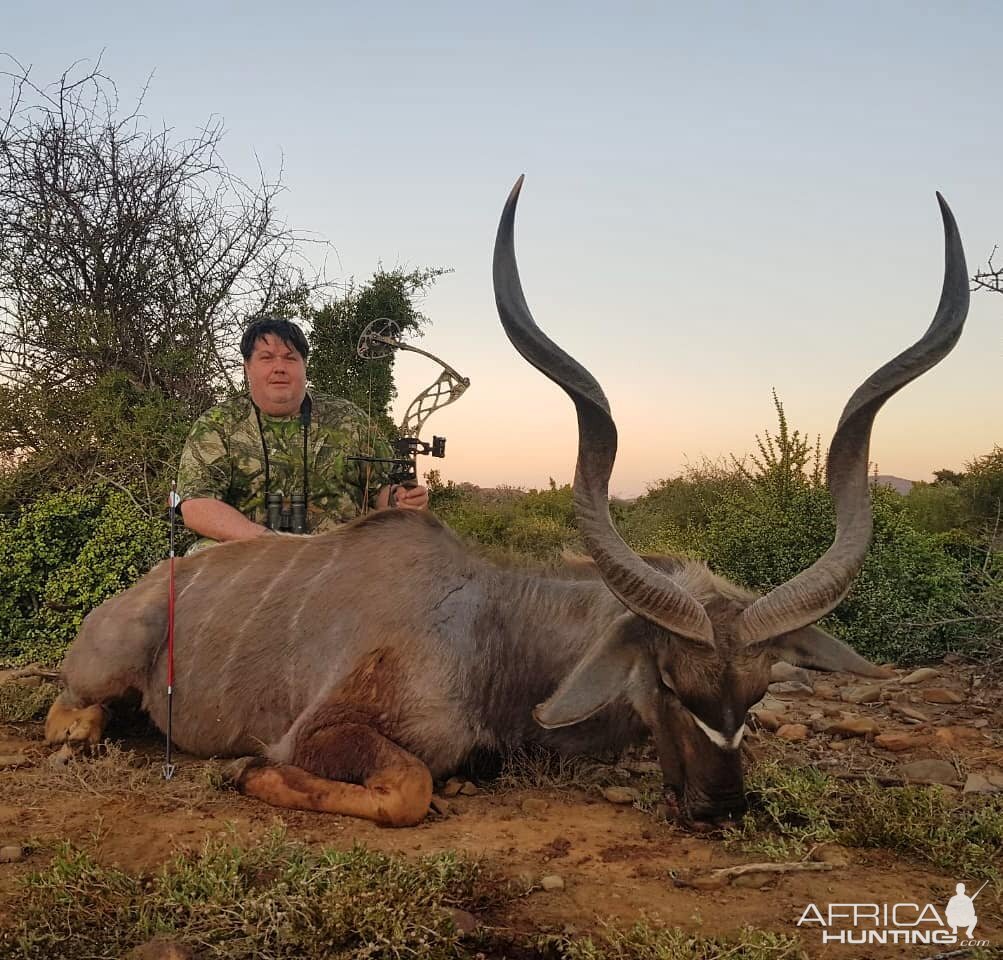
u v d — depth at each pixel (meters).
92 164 9.45
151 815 3.32
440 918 2.41
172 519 4.05
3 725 4.57
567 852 3.07
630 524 12.33
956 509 10.57
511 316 3.32
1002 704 5.11
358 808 3.32
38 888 2.59
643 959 2.34
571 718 3.27
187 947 2.27
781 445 7.44
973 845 3.02
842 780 3.83
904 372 3.27
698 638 3.11
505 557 4.13
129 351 9.06
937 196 3.35
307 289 10.44
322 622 3.97
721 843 3.13
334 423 5.66
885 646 6.16
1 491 7.57
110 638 4.27
